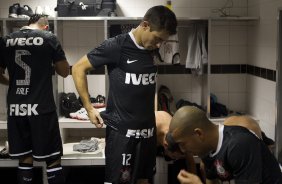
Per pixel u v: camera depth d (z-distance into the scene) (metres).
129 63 2.37
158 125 2.91
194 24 4.09
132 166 2.53
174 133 1.61
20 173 3.04
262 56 3.87
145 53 2.38
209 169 1.78
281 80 3.44
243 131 1.63
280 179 1.62
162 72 4.35
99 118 2.53
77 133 4.38
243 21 4.34
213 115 4.10
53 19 3.75
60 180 3.07
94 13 3.86
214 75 4.40
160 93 4.14
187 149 1.65
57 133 3.01
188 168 2.69
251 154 1.54
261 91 3.92
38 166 3.56
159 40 2.30
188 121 1.58
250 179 1.53
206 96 4.14
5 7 4.18
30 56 2.84
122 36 2.38
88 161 3.50
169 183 3.55
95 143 3.75
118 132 2.46
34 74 2.86
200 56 4.03
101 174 4.23
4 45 2.88
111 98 2.47
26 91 2.88
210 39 3.96
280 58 3.42
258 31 3.98
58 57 2.92
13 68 2.88
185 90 4.39
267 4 3.70
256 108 4.09
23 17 3.75
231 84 4.43
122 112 2.44
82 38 4.27
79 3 3.84
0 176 4.09
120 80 2.41
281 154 3.45
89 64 2.42
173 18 2.24
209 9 4.29
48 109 2.92
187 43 4.29
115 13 3.92
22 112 2.88
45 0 4.20
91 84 4.34
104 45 2.39
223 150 1.60
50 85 2.93
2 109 4.22
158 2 4.24
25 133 2.97
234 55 4.39
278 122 3.47
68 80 4.29
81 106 4.02
